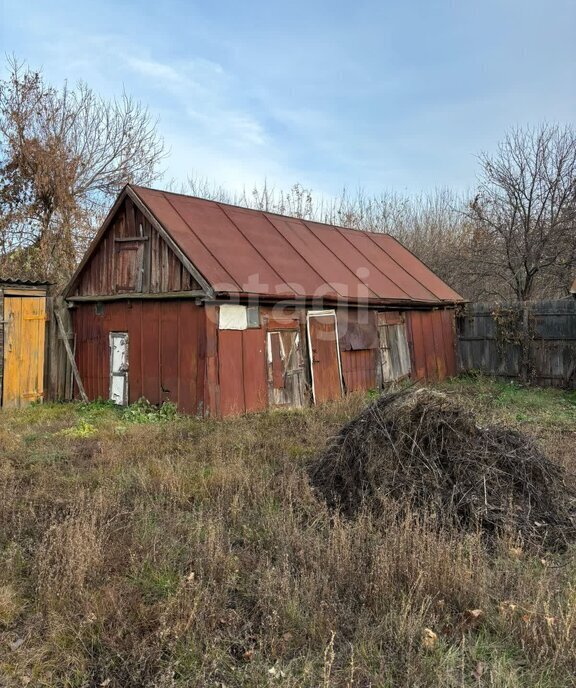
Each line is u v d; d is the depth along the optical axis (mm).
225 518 4254
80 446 6688
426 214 26750
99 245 10359
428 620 2879
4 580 3277
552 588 3213
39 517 4258
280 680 2463
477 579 3174
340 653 2666
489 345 13633
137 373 9742
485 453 4445
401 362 12242
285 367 9602
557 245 16094
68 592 3062
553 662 2541
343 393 10602
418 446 4535
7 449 6379
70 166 17094
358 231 14672
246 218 11328
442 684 2424
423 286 13477
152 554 3541
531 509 4172
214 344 8578
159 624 2824
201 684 2434
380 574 3146
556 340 12453
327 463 5035
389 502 4148
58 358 10773
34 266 16344
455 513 4020
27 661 2600
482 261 17531
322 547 3625
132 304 9883
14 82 16438
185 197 10508
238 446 6406
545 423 8055
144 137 20047
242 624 2934
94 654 2656
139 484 4980
